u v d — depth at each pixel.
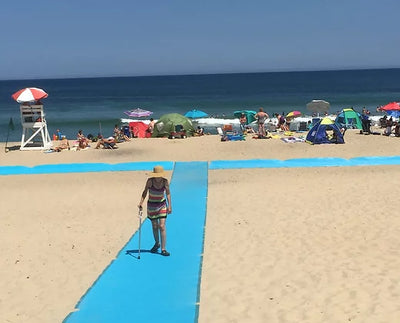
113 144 22.58
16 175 17.27
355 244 9.01
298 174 16.03
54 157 20.67
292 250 8.80
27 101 22.23
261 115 24.62
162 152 21.08
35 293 7.40
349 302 6.51
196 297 6.86
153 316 6.31
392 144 21.44
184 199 12.98
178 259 8.46
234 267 8.05
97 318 6.30
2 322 6.43
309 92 103.88
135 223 11.18
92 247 9.55
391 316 6.03
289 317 6.17
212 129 35.56
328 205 11.98
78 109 67.62
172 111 62.47
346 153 19.69
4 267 8.60
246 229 10.23
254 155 19.89
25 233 10.76
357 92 98.56
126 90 136.88
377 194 12.88
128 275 7.76
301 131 28.11
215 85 157.25
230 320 6.16
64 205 13.23
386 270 7.61
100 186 15.38
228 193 13.66
